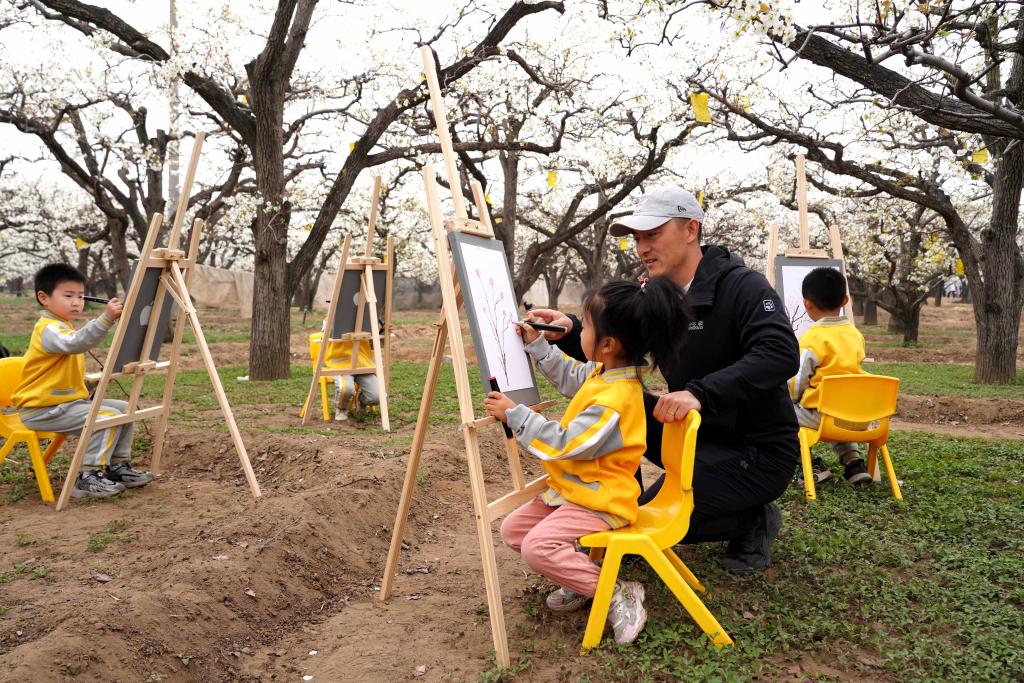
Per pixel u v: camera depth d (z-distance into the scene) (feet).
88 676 8.76
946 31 18.70
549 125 45.88
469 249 10.46
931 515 15.47
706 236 72.13
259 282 37.83
